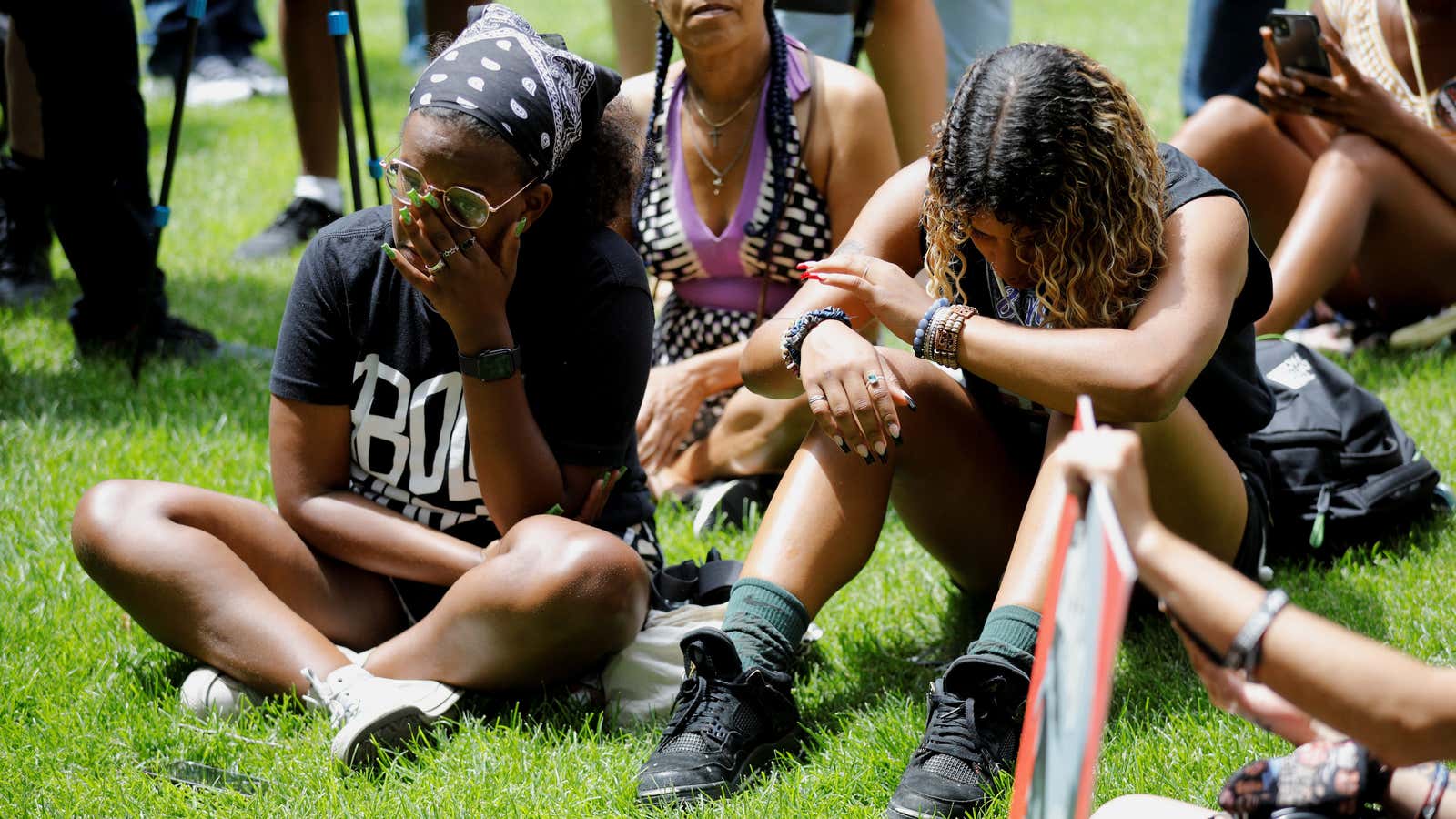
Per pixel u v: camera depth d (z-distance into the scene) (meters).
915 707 5.42
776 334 5.55
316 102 12.20
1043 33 21.22
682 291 7.86
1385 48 8.82
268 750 5.22
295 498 5.73
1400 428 6.92
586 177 5.59
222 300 11.14
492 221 5.20
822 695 5.70
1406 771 3.56
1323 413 6.63
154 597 5.46
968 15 10.87
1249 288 5.19
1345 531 6.57
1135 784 4.82
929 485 5.47
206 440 8.24
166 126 16.47
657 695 5.54
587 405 5.65
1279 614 3.14
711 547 7.15
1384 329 9.17
